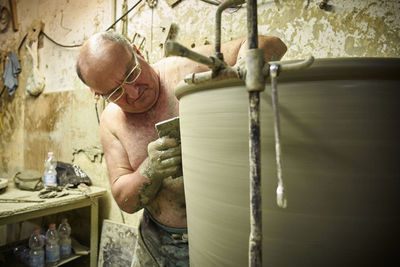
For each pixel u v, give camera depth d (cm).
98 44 90
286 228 43
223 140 48
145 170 94
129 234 194
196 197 55
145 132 103
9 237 292
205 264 56
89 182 216
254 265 38
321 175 40
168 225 105
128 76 90
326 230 41
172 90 103
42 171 261
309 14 123
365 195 40
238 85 45
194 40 164
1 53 295
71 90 236
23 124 278
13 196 178
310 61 35
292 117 41
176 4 174
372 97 40
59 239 200
